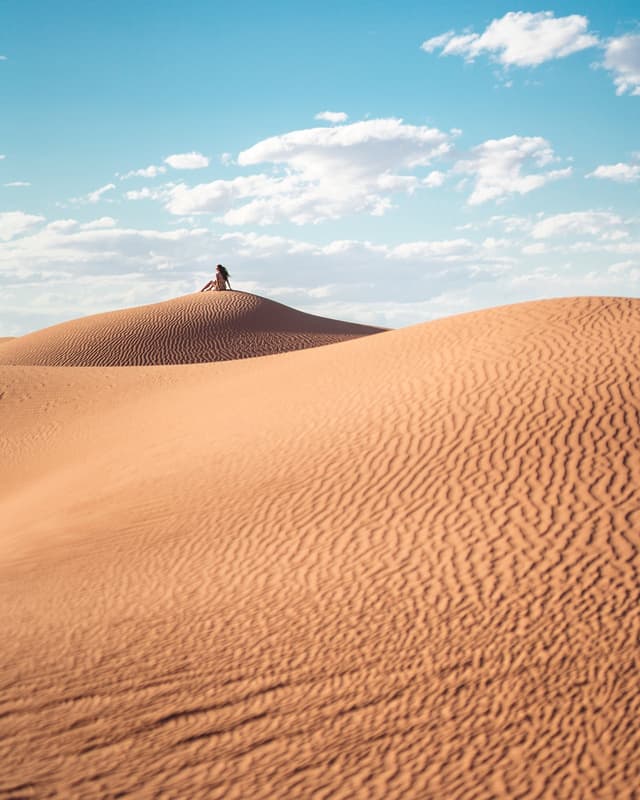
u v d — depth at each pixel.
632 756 5.95
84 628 8.86
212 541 11.23
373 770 6.00
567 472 10.83
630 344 14.95
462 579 8.80
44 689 7.39
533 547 9.19
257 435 15.70
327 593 9.04
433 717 6.61
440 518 10.36
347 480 12.15
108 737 6.55
